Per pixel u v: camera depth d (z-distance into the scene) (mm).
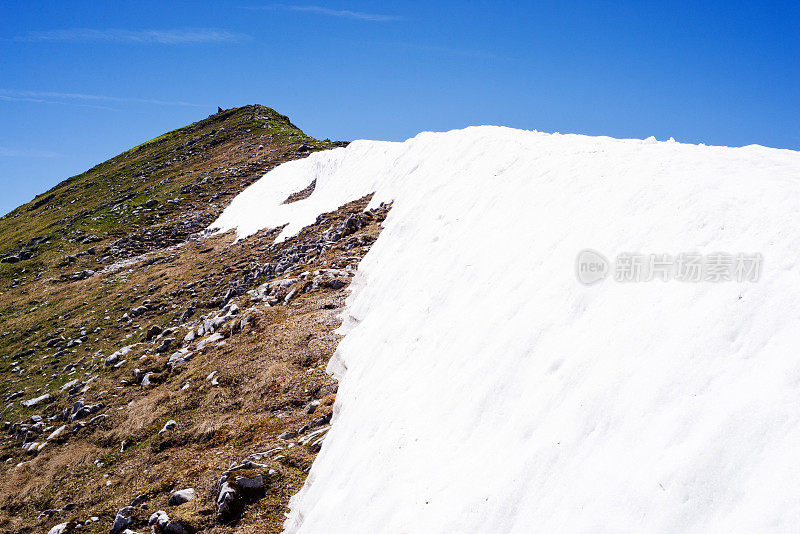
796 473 5609
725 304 8062
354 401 15352
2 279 59219
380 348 16766
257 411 19406
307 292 28000
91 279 53000
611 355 8891
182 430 20375
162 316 37594
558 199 15312
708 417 6809
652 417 7434
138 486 17812
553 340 10375
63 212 87125
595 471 7441
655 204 11602
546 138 23031
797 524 5238
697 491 6238
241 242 49625
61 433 24703
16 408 30047
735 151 13914
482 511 8453
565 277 11672
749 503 5750
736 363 7234
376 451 11984
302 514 13062
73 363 34469
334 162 54781
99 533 15695
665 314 8758
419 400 12469
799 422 6031
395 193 36438
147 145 125438
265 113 122375
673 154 14172
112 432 22766
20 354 38812
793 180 10281
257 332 25609
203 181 80500
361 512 10797
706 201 10469
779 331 7148
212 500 14992
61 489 19984
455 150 29016
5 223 95812
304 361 21125
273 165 80812
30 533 17656
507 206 17781
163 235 63625
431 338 14523
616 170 14508
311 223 43781
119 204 78562
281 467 15398
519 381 10266
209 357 25469
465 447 10133
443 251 19000
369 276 25250
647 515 6453
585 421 8250
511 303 12555
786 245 8305
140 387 26266
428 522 9094
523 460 8586
